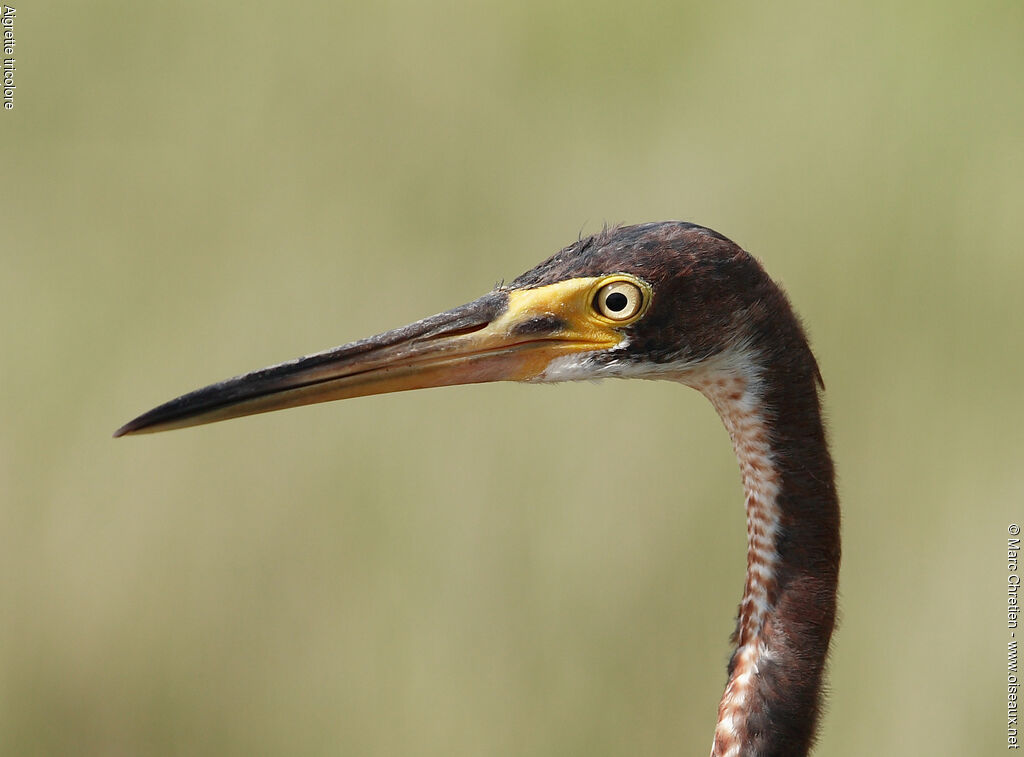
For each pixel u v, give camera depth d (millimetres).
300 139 13156
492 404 11797
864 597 11602
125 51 13117
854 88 13562
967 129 13391
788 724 6941
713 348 7004
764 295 6996
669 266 6992
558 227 12547
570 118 13242
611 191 12695
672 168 12859
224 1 13281
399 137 13164
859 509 11758
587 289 7121
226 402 7324
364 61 13328
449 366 7301
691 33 13844
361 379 7324
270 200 12711
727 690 7125
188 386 11836
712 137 13078
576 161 12922
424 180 12867
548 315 7156
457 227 12648
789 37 13953
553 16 13570
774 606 7035
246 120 13180
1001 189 13094
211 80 13227
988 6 13906
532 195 12758
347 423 11773
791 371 7008
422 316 12250
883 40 13945
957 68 13719
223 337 11945
